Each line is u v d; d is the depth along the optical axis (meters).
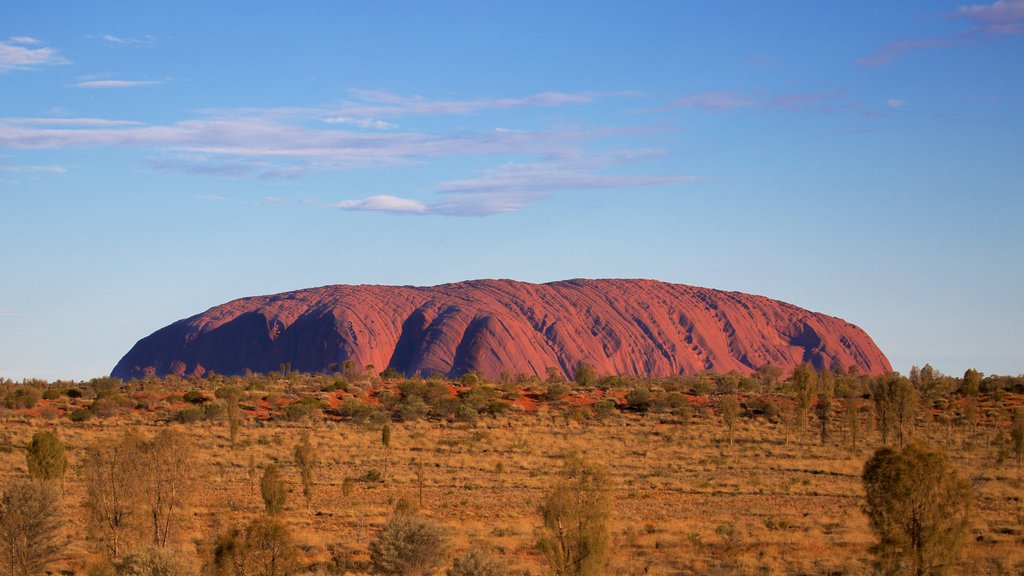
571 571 27.06
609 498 27.70
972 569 30.00
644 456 65.75
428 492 51.50
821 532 38.78
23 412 85.00
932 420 81.56
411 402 90.88
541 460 63.59
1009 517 40.97
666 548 35.62
